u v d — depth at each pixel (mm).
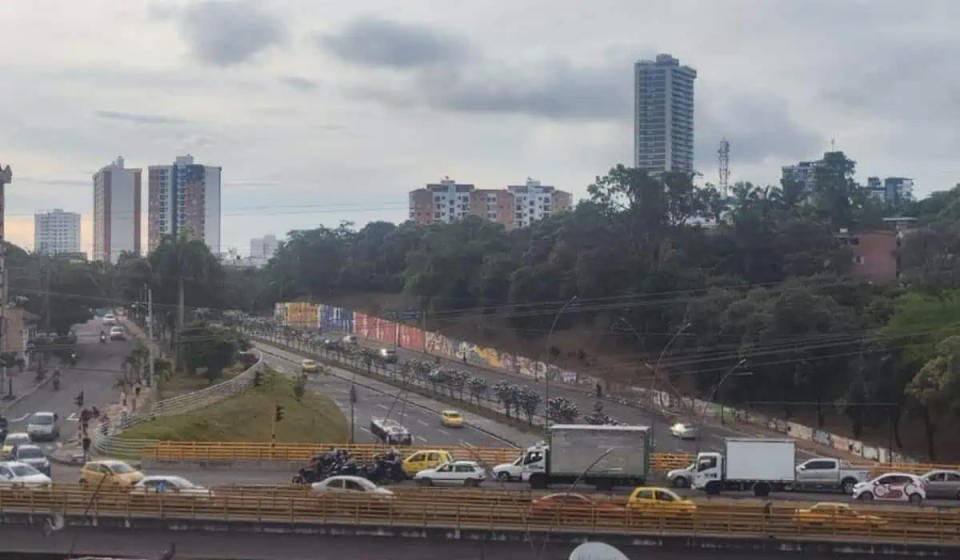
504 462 82688
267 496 56094
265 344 194750
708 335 134375
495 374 159750
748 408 129250
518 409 124938
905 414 113688
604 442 71062
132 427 92000
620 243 159500
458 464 72625
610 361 148375
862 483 68375
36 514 56750
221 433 99438
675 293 147500
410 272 189375
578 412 124062
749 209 163875
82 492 57062
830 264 152000
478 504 54969
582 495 60625
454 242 184000
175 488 58656
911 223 183250
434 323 180875
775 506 54594
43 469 72812
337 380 153750
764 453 69375
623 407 135375
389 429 108312
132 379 126500
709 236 167625
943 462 105188
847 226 183875
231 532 55969
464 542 54375
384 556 55188
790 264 154250
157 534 56406
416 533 54594
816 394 122438
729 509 53250
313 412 120500
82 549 56875
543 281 162000
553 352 156125
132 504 56438
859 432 114500
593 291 154625
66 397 119750
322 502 55625
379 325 193750
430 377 146750
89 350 162000
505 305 168750
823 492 71250
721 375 131875
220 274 159125
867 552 51625
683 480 73250
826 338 120562
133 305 156000
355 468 72125
